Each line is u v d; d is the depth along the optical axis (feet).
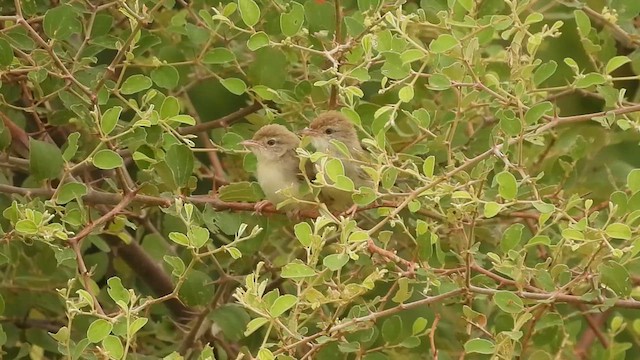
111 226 37.86
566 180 41.24
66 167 35.06
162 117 35.53
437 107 42.16
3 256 36.55
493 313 42.52
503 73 42.39
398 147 41.50
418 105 43.86
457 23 33.86
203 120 49.14
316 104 41.91
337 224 32.50
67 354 31.12
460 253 35.47
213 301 39.60
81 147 41.06
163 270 45.52
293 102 40.65
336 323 32.58
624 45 44.19
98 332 30.27
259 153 40.14
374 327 36.11
